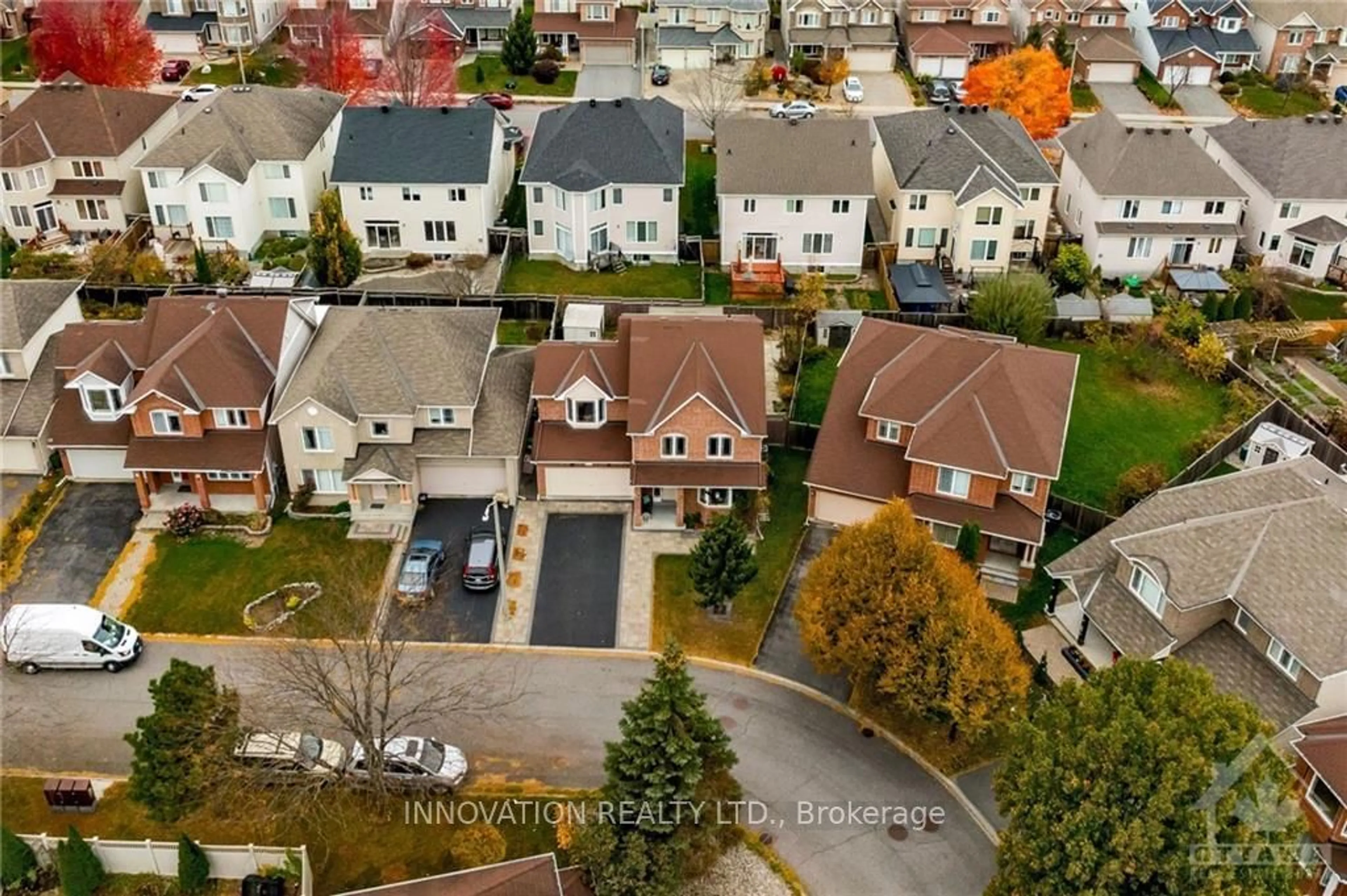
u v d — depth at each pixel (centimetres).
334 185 7719
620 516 5712
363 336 5781
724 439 5516
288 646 4356
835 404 5725
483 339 6034
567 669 4897
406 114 8025
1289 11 11456
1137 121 10575
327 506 5653
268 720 4500
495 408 5784
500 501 5728
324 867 4047
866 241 8112
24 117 8062
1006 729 4438
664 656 3947
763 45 11431
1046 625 5153
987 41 11406
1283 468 4953
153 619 5053
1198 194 7875
